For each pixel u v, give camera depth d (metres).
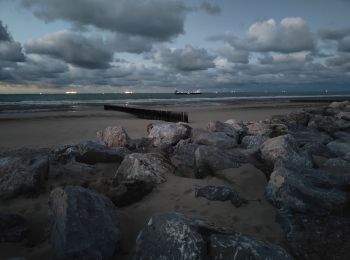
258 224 4.21
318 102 51.44
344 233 3.71
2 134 14.02
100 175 6.54
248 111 29.22
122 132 9.41
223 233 3.27
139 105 44.28
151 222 3.41
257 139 8.88
